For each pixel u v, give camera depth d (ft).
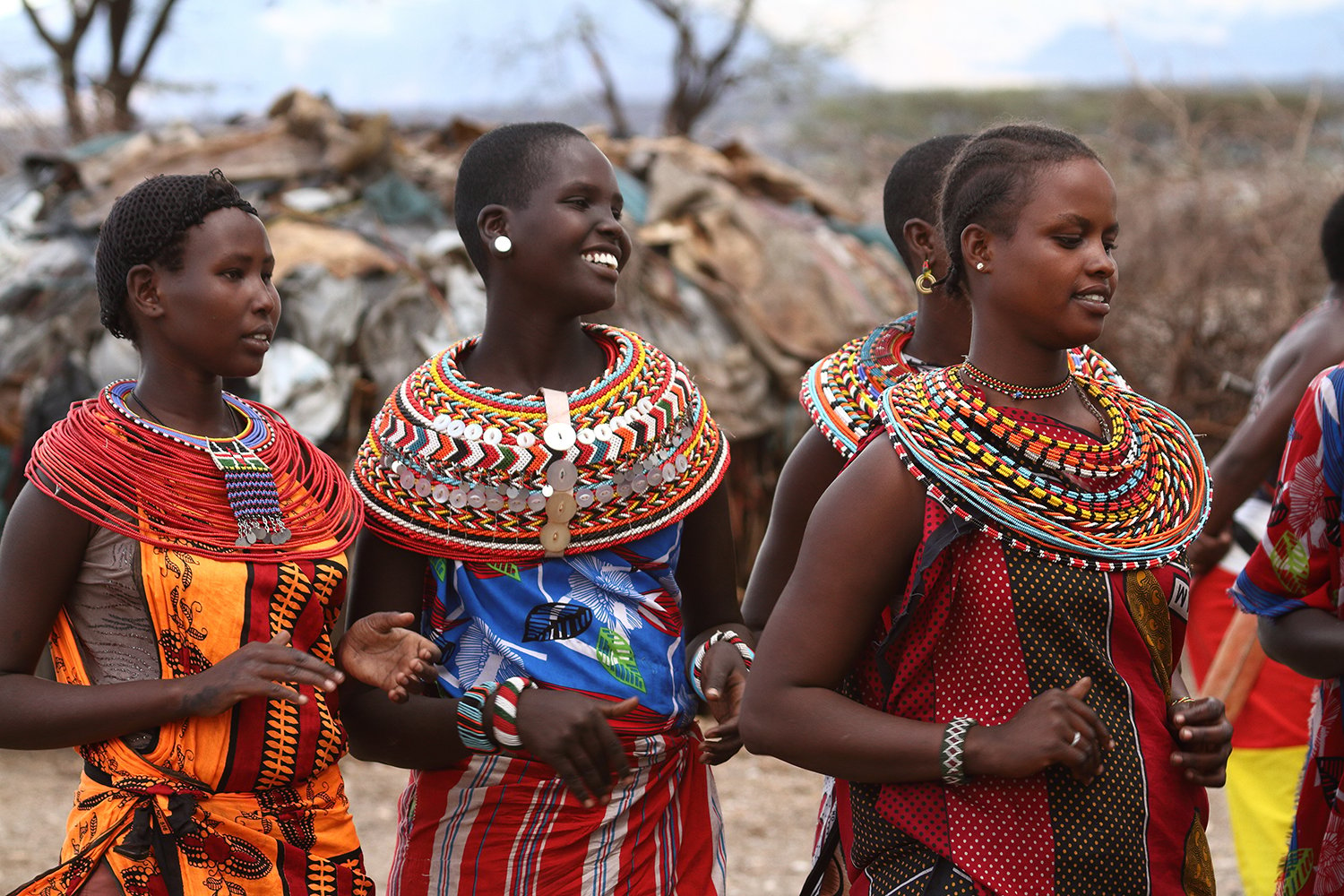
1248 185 55.21
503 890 14.55
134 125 71.87
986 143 11.94
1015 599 11.51
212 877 13.11
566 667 14.58
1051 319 11.55
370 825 29.78
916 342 16.33
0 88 65.21
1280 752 21.06
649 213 42.37
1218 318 53.42
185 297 13.39
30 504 13.07
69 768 33.14
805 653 11.87
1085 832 11.57
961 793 11.82
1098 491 11.79
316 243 37.76
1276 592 15.34
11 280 37.65
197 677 12.78
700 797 15.58
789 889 26.40
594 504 14.58
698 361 39.24
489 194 14.80
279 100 44.11
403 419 14.73
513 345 15.08
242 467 13.58
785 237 42.55
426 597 15.12
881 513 11.68
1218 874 26.81
